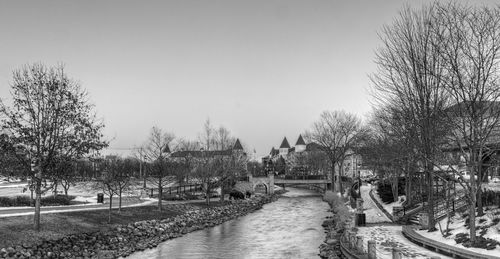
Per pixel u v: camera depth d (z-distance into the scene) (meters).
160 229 46.19
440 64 29.44
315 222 56.53
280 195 114.94
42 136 32.78
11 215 36.59
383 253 26.39
